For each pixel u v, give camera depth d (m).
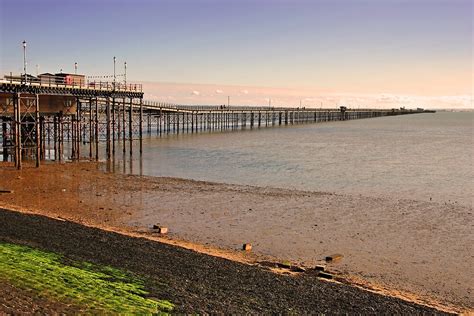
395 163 58.66
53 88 46.34
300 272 19.48
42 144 51.34
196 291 15.95
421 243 23.94
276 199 34.00
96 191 35.59
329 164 56.38
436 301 17.05
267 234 25.08
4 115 46.34
